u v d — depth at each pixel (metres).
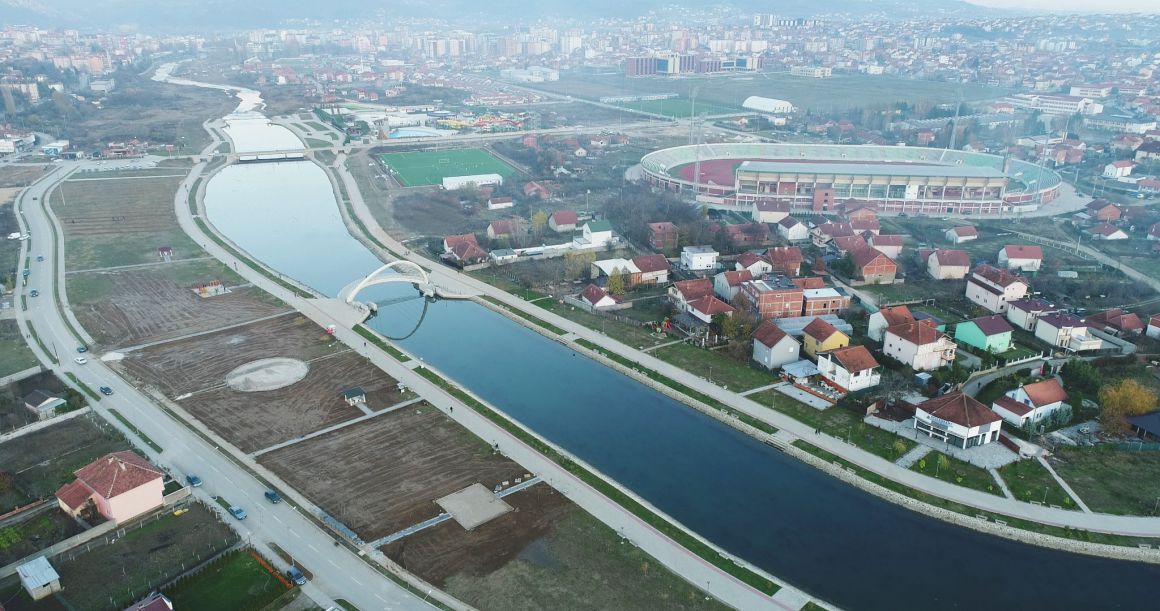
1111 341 191.00
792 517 129.62
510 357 191.38
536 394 172.25
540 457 143.88
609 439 153.50
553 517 126.56
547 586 111.12
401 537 121.25
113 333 199.00
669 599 109.38
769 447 149.88
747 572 115.00
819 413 159.12
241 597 107.88
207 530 122.25
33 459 141.38
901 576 116.31
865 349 171.88
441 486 134.75
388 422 156.00
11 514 125.06
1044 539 122.19
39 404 156.25
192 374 176.25
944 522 127.50
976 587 114.31
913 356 175.38
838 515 130.00
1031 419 151.62
